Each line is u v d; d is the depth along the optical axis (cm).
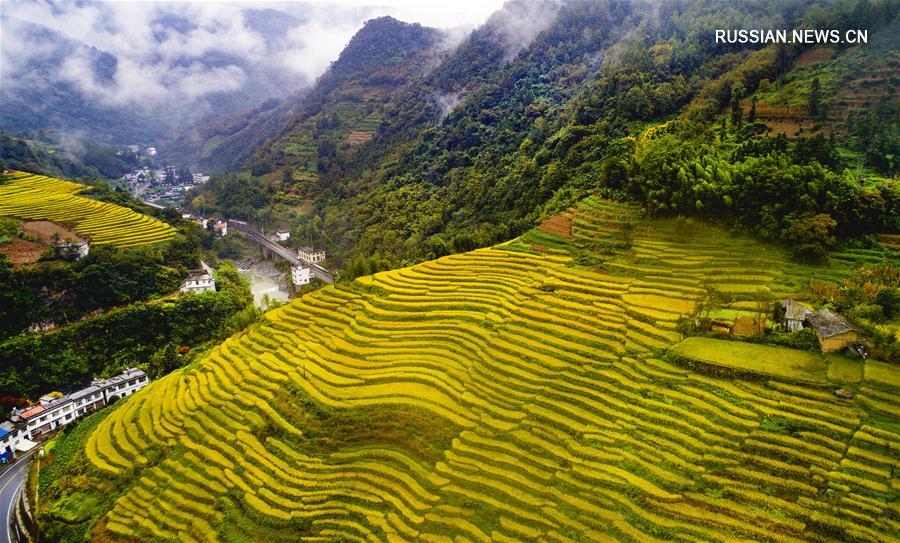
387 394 4531
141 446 4903
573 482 3394
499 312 5328
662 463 3369
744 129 7244
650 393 3944
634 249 5725
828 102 7162
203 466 4438
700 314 4559
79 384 7194
